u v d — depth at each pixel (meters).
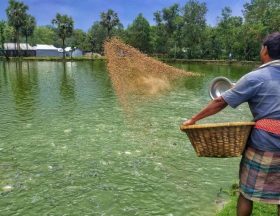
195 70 50.75
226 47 82.56
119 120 14.17
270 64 3.59
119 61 6.69
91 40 110.06
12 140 11.37
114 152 10.09
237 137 3.58
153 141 11.16
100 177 8.31
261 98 3.55
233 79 35.22
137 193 7.49
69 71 47.22
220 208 6.76
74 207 6.91
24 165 9.10
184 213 6.64
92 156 9.77
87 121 14.06
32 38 138.12
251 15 82.50
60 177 8.33
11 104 18.42
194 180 8.11
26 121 14.19
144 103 17.53
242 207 3.90
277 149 3.54
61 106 17.70
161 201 7.12
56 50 123.44
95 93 22.70
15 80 33.06
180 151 10.16
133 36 89.44
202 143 3.65
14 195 7.40
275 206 5.83
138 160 9.43
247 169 3.72
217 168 8.85
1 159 9.56
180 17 89.19
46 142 11.11
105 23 94.31
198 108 16.95
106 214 6.64
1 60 90.50
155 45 91.56
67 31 94.19
